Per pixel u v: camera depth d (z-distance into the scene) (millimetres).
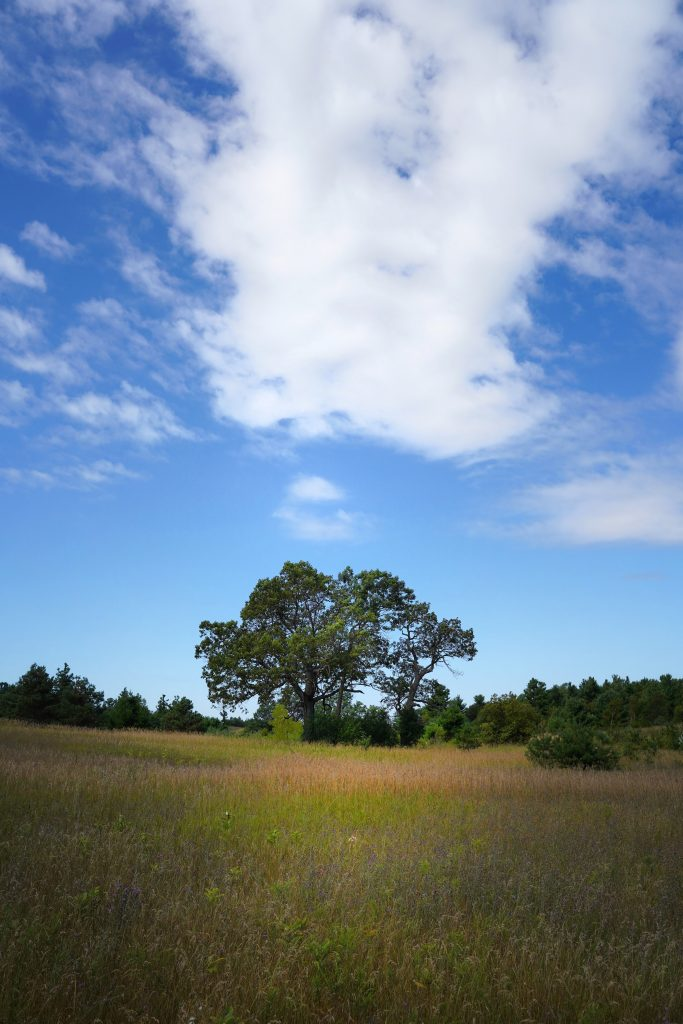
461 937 5730
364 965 5125
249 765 19266
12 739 22953
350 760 23156
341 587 51312
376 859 7977
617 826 11094
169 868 7305
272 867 7809
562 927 6055
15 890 6109
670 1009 4805
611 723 43844
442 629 53812
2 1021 4145
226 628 46750
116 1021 4383
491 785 16031
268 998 4586
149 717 44125
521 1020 4562
